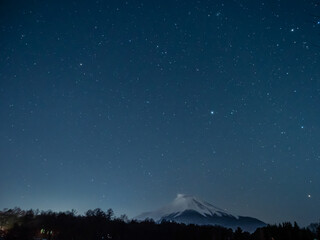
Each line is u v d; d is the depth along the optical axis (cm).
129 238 6762
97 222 6888
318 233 3819
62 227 6712
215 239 6359
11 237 5822
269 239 4528
